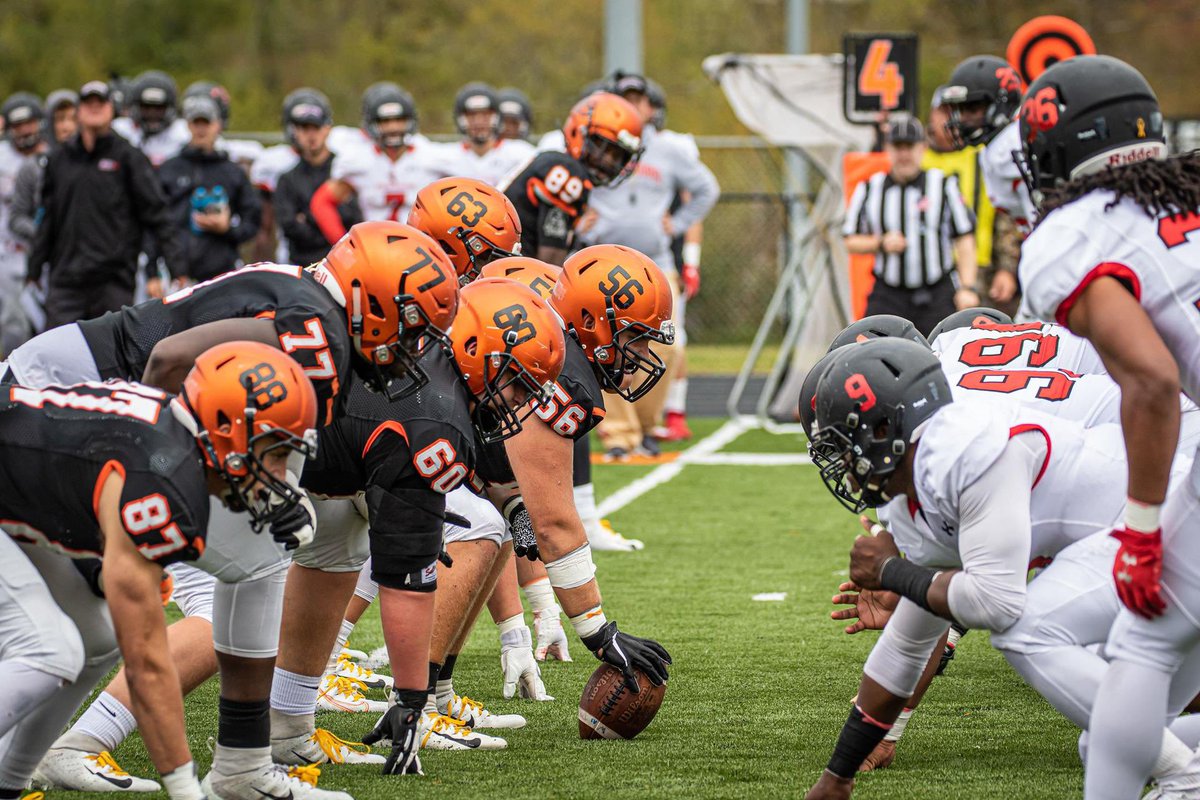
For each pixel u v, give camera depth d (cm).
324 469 1247
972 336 1378
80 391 1085
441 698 1484
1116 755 1053
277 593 1174
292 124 3238
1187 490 1043
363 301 1174
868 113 3584
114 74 4188
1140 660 1050
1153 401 988
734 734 1446
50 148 4144
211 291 1252
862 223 3086
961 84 2328
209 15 8394
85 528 1058
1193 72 8669
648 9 8638
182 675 1270
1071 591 1116
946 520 1127
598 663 1777
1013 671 1727
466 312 1282
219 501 1105
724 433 3972
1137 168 1034
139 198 3089
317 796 1210
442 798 1234
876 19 8731
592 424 1409
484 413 1319
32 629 1069
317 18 8538
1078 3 8738
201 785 1200
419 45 8419
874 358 1129
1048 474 1157
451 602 1428
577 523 1413
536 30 8256
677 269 3703
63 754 1242
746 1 8675
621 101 2088
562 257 2088
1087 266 1020
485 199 1554
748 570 2302
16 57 7781
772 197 5741
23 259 4094
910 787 1268
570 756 1370
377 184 3294
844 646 1828
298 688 1339
